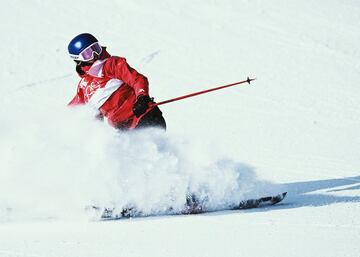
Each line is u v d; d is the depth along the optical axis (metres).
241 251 11.92
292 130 31.42
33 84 39.31
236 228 14.10
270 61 46.28
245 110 35.47
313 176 22.25
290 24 55.56
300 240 12.72
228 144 28.28
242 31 52.69
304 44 51.00
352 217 14.88
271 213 15.80
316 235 13.13
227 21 54.59
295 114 35.00
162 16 54.34
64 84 39.75
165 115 34.06
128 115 18.16
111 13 53.88
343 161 25.12
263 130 31.23
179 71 43.19
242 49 48.53
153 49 47.31
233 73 43.31
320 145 28.36
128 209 16.06
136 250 12.21
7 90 37.81
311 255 11.47
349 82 42.59
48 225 15.16
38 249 12.44
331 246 12.10
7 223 15.52
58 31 48.94
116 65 17.95
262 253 11.73
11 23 49.38
